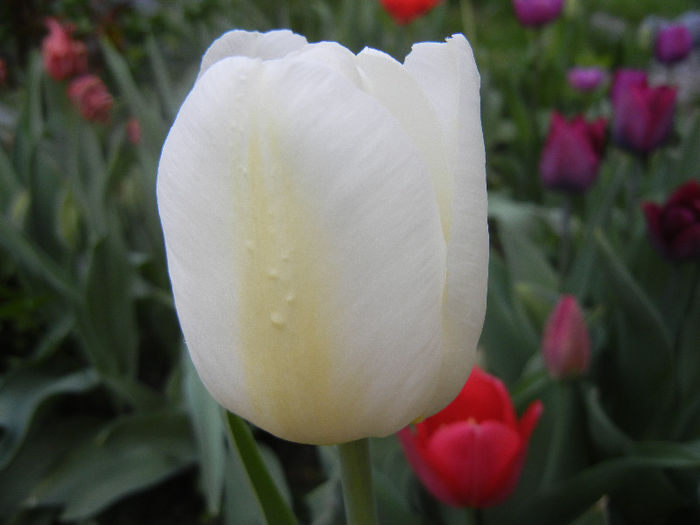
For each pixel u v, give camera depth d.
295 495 0.42
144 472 0.40
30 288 0.47
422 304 0.11
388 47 0.77
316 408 0.12
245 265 0.11
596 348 0.39
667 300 0.37
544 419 0.31
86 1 0.71
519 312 0.38
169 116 0.53
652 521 0.34
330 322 0.11
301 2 0.90
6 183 0.51
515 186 0.69
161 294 0.47
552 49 0.85
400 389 0.12
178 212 0.12
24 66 0.73
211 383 0.13
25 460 0.42
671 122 0.41
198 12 0.72
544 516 0.30
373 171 0.10
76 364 0.46
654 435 0.37
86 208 0.45
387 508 0.29
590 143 0.46
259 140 0.10
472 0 1.45
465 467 0.22
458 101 0.12
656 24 1.01
